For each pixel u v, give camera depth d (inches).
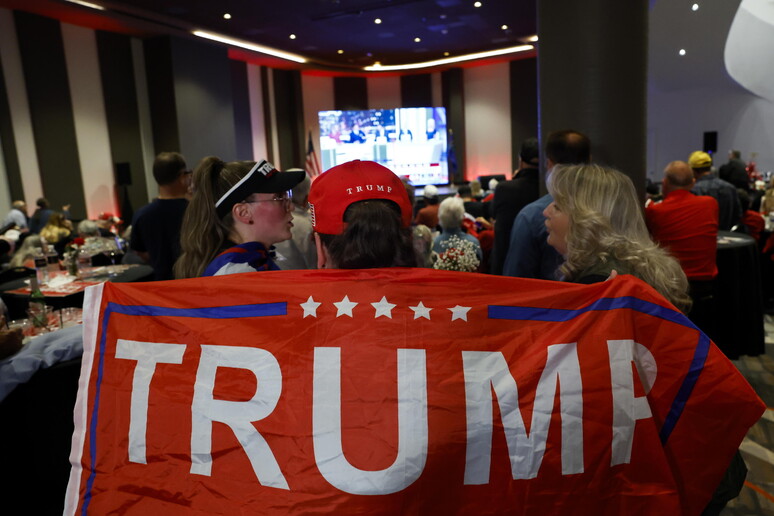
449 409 35.4
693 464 38.0
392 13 406.9
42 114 367.2
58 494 72.1
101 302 42.2
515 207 102.3
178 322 40.3
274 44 488.7
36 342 72.0
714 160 634.2
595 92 106.3
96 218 401.1
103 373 40.7
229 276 40.8
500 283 38.9
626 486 36.8
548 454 35.9
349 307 37.8
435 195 189.2
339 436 34.9
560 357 37.5
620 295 39.1
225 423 36.8
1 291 148.6
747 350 143.7
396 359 36.4
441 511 34.3
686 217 112.5
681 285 47.0
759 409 37.4
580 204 49.8
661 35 524.1
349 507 33.5
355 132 596.1
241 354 38.1
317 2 371.6
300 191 99.7
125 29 395.2
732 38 571.8
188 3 364.8
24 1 333.4
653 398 38.4
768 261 200.1
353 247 38.3
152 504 37.1
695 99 639.1
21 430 68.9
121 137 411.5
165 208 112.7
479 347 37.3
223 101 461.4
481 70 617.0
